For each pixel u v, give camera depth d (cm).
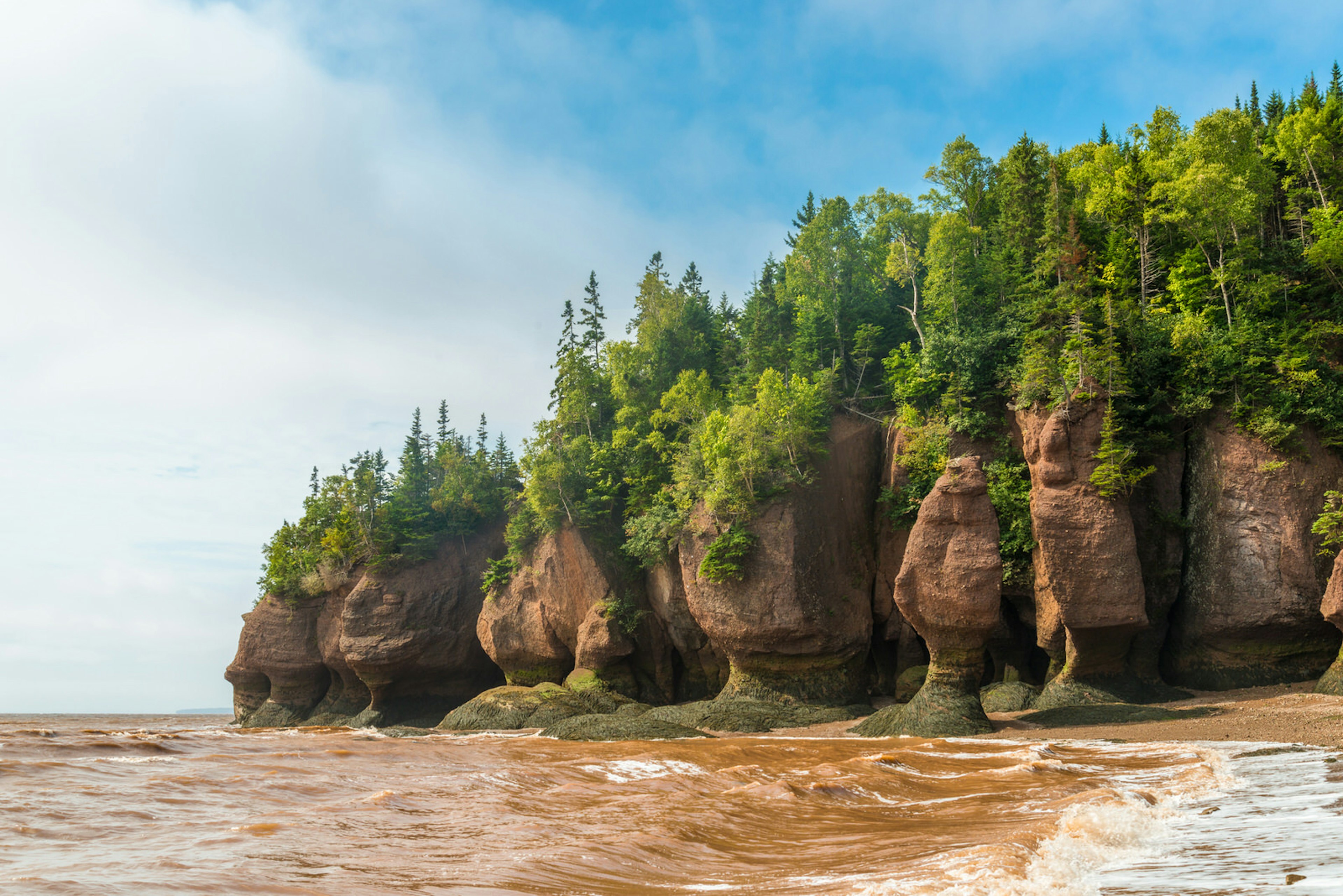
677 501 5297
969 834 1145
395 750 2622
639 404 6925
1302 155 5034
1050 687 3800
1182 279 4597
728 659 5134
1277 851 877
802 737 3469
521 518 6281
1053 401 3997
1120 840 1032
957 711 3222
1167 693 3688
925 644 4884
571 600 5856
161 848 1031
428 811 1428
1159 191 4812
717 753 2456
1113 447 3747
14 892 725
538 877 918
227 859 956
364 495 7156
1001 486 4356
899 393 5106
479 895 819
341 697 7075
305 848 1058
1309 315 4262
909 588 3372
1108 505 3741
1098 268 4625
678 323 7488
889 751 2478
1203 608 3806
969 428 4647
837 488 5119
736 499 4869
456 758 2397
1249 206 4478
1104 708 3284
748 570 4794
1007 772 1894
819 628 4666
